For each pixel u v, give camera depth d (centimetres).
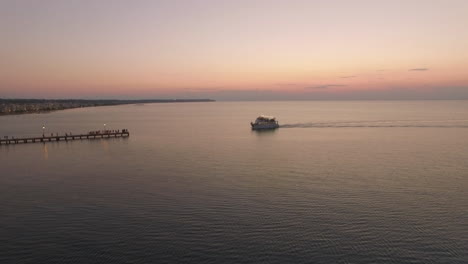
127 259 3177
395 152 7906
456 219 3944
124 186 5331
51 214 4194
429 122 15162
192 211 4253
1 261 3150
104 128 14725
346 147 8725
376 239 3500
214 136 11562
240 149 8700
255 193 4909
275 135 11488
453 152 7794
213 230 3725
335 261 3120
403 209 4241
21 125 17075
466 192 4850
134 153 8275
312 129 13088
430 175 5766
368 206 4350
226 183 5438
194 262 3127
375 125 14200
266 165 6725
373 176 5741
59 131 13912
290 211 4216
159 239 3538
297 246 3381
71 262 3133
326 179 5600
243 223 3891
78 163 7112
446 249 3300
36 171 6406
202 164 6894
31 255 3253
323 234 3612
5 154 8212
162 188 5197
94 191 5084
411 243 3416
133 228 3788
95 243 3462
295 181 5506
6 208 4406
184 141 10350
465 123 14488
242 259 3170
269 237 3562
